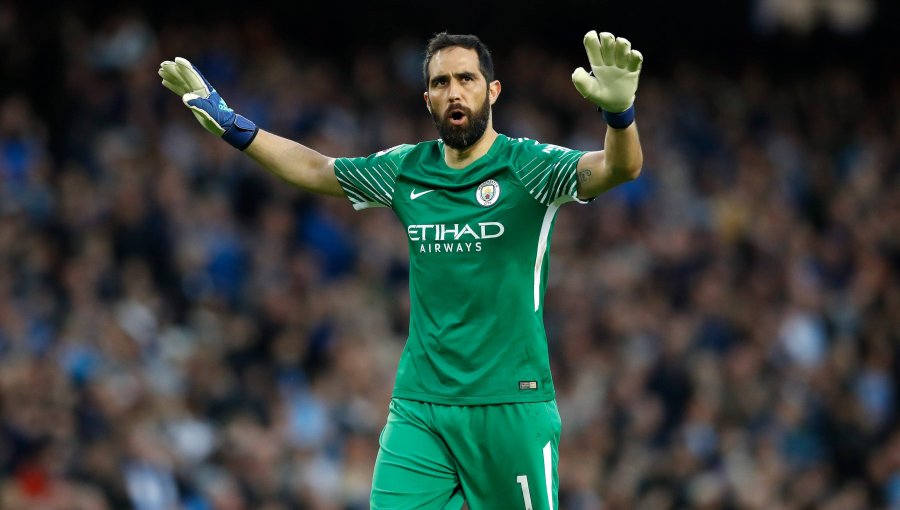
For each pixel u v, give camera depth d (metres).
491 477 20.58
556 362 54.78
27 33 65.81
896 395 64.00
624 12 89.12
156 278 52.66
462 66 20.34
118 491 39.66
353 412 48.28
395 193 21.09
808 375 59.88
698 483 49.44
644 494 48.81
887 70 93.19
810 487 52.81
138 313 49.47
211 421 45.28
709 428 53.22
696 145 79.31
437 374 20.59
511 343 20.42
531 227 20.39
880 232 75.56
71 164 58.53
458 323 20.47
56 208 54.66
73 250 51.72
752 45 91.88
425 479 20.59
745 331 61.34
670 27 90.38
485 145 20.77
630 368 54.72
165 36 67.75
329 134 65.94
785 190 77.94
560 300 59.03
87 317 47.09
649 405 53.06
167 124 61.53
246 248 55.72
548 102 77.75
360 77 72.88
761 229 72.19
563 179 19.91
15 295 47.59
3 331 44.59
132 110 61.22
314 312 52.00
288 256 56.72
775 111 86.00
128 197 54.38
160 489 41.00
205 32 69.94
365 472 45.75
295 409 47.16
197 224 55.25
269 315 51.19
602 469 49.09
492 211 20.33
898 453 56.56
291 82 68.94
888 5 93.06
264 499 42.44
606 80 18.81
